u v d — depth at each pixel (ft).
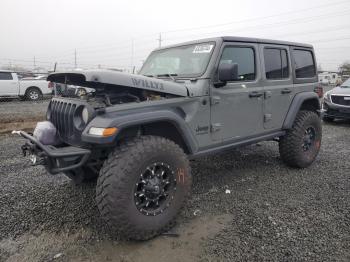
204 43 12.34
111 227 9.02
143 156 8.95
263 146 20.33
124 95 9.92
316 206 11.44
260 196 12.42
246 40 12.94
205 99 11.27
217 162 16.87
